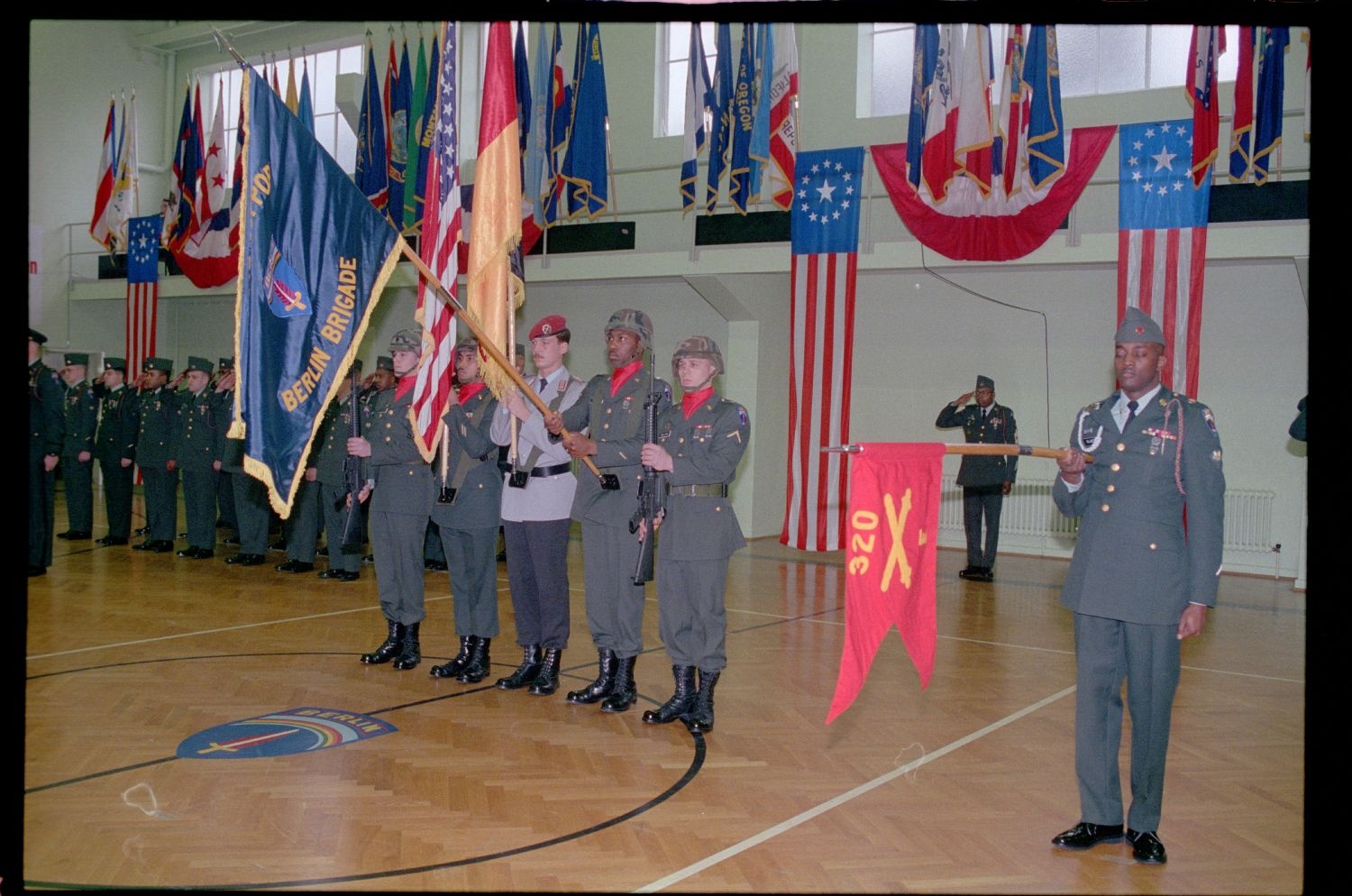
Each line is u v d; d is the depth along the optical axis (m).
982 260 10.12
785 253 11.17
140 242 16.39
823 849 3.45
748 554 11.10
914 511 3.57
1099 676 3.56
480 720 4.84
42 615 7.04
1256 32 9.23
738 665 6.10
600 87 11.38
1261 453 10.66
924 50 10.05
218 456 9.78
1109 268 10.68
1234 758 4.54
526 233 12.06
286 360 3.81
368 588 8.45
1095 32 11.57
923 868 3.32
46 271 17.17
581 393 5.38
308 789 3.89
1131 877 3.30
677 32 13.63
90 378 17.45
